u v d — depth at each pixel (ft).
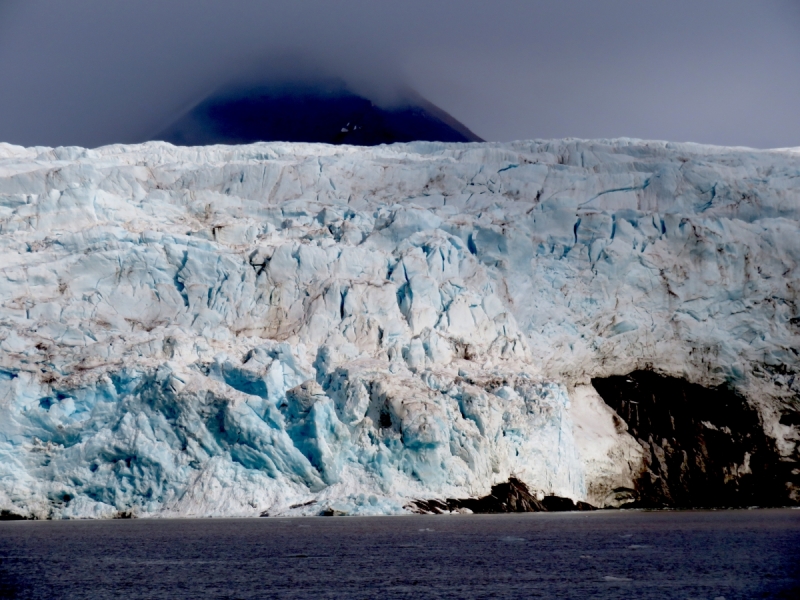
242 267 655.76
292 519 622.54
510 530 543.80
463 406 585.22
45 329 608.19
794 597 382.42
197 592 388.16
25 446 548.31
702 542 499.92
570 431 620.90
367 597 380.78
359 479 558.97
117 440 544.62
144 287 649.20
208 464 547.49
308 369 596.70
